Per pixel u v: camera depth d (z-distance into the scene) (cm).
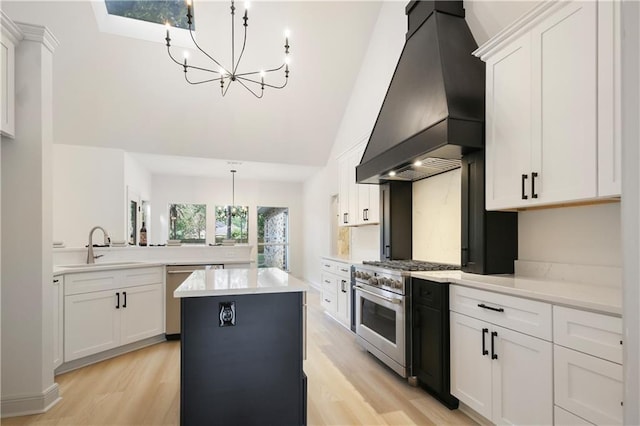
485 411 182
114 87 415
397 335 249
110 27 368
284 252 802
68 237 466
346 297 376
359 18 415
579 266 188
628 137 44
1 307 203
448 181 301
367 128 443
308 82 465
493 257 220
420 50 271
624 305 44
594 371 131
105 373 264
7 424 193
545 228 209
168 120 467
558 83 166
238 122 495
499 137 201
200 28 384
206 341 167
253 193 776
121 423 195
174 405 215
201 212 745
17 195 207
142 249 379
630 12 44
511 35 192
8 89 198
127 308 310
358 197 408
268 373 175
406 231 352
